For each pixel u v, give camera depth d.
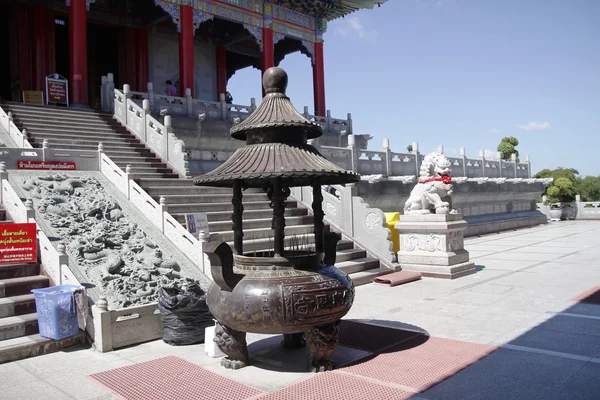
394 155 24.39
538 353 6.65
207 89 35.22
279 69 7.24
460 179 25.66
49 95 22.14
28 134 16.12
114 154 16.39
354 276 12.34
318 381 5.88
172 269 9.77
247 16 30.28
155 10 30.41
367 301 10.33
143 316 7.88
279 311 5.96
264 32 31.14
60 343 7.48
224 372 6.34
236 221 6.97
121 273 9.14
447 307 9.55
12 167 12.71
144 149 17.66
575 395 5.26
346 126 32.38
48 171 13.10
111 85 21.31
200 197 14.20
